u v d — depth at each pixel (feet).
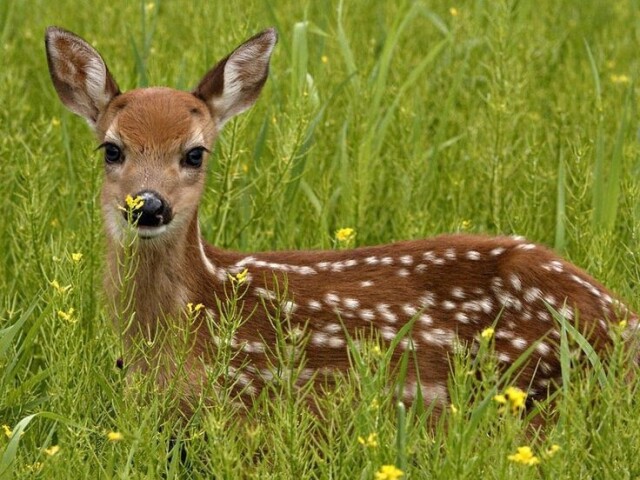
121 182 36.55
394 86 51.47
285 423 30.60
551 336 36.35
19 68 54.95
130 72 50.55
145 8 53.62
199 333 36.32
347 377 36.81
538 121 51.37
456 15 55.57
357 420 30.76
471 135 49.52
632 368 35.42
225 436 30.76
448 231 44.47
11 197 45.37
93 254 40.65
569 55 57.72
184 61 49.19
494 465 29.73
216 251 38.40
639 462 30.58
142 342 35.01
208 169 43.45
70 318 33.37
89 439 33.17
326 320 36.99
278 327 34.37
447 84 54.34
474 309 37.14
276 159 43.57
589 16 65.36
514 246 38.09
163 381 35.81
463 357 34.86
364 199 44.68
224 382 35.04
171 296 36.58
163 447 31.42
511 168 45.98
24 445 33.30
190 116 37.52
